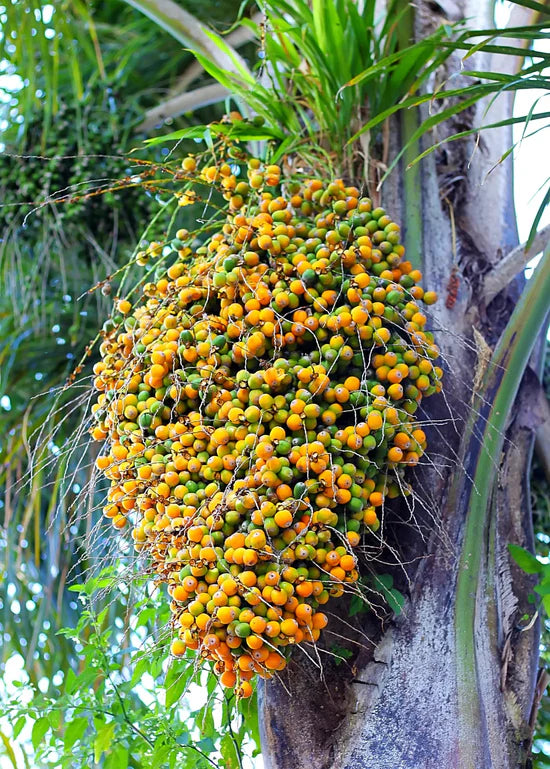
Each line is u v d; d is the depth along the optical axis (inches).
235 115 92.7
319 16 90.8
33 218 131.5
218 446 77.2
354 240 82.0
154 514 78.2
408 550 83.0
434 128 94.6
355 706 80.2
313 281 79.6
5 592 125.2
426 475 84.1
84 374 133.9
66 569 121.6
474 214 94.0
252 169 89.0
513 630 85.0
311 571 74.9
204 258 84.7
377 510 83.0
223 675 75.1
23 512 130.9
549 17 104.1
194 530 74.2
